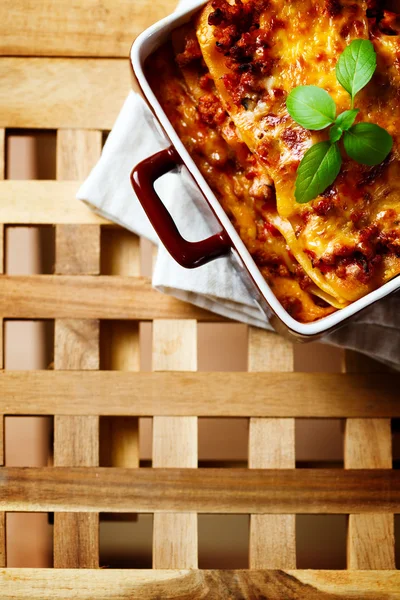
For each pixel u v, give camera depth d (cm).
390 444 117
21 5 117
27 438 135
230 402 117
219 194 106
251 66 102
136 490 116
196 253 103
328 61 101
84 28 117
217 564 133
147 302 117
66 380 117
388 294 100
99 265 117
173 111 106
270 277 105
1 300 117
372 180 100
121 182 116
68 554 116
